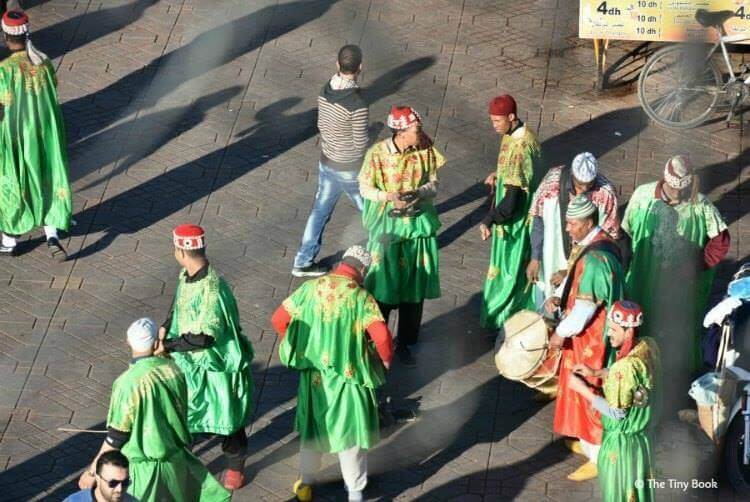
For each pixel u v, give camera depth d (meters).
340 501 25.70
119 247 32.62
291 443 27.06
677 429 27.28
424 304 30.92
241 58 39.47
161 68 39.09
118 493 20.83
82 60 39.47
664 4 36.88
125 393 22.80
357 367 24.44
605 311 25.20
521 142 28.38
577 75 38.75
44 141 31.41
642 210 28.05
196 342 24.20
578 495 25.70
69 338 29.75
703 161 35.50
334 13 41.47
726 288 31.11
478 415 27.77
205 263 24.69
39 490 25.73
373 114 37.12
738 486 25.55
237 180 34.88
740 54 39.06
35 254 32.41
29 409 27.77
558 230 27.62
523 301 29.27
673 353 28.47
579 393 24.48
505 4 41.94
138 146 36.06
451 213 33.84
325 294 24.25
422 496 25.73
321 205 31.11
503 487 25.94
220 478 26.16
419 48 39.88
